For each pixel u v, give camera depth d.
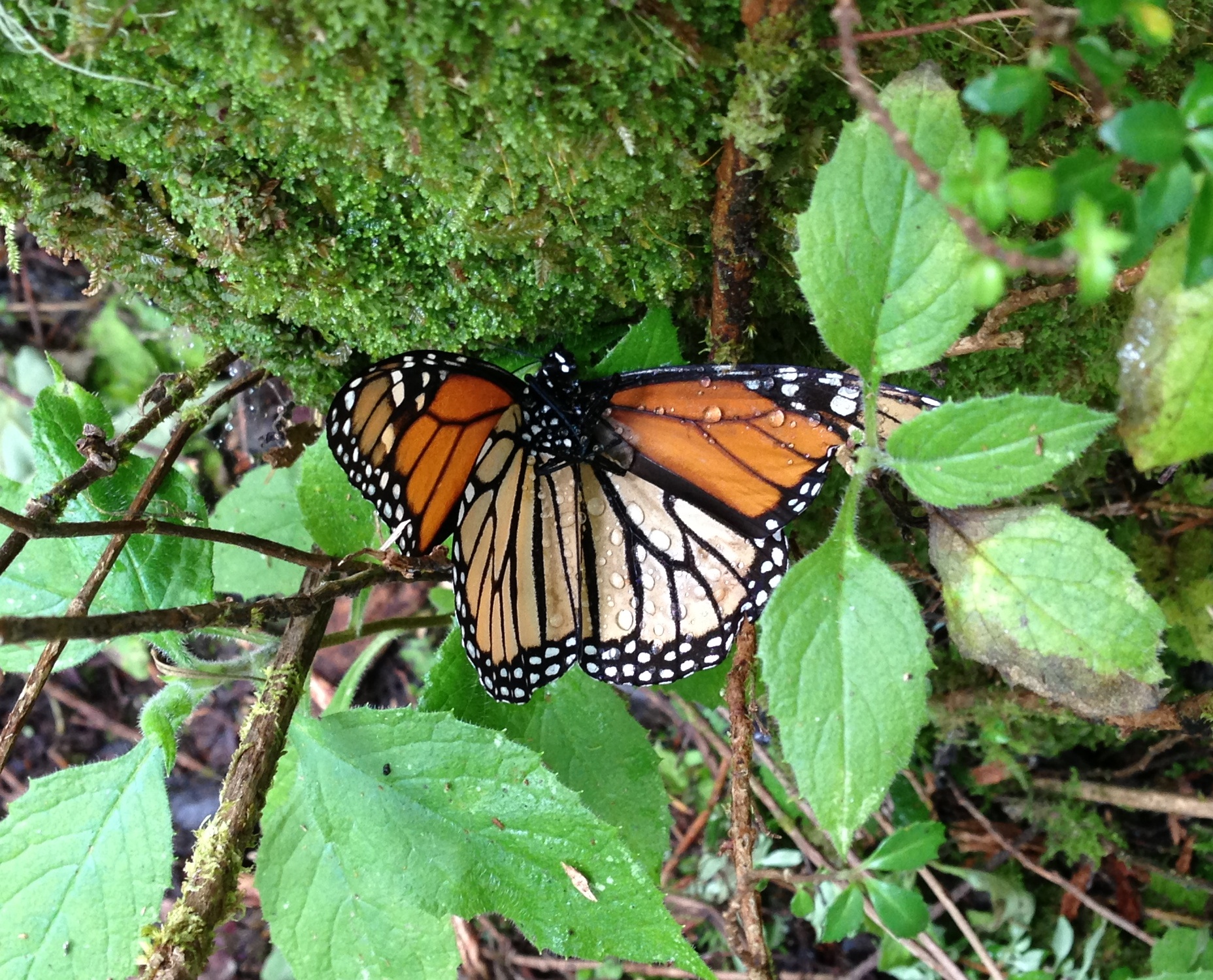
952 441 0.14
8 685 0.29
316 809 0.17
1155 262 0.14
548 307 0.18
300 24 0.14
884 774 0.14
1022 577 0.15
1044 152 0.16
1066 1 0.14
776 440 0.16
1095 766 0.24
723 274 0.17
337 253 0.17
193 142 0.16
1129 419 0.14
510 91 0.14
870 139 0.14
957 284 0.14
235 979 0.27
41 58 0.15
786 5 0.14
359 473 0.16
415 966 0.17
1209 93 0.12
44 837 0.17
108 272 0.18
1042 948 0.24
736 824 0.17
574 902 0.16
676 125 0.15
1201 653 0.21
